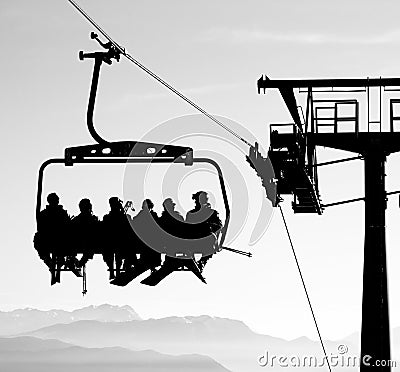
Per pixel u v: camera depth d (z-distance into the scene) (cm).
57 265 3253
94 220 3241
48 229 3234
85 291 3244
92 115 3172
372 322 5253
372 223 5297
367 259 5284
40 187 3231
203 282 3294
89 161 3172
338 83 4994
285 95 4991
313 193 4962
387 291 5297
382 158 5225
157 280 3228
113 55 3186
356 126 5144
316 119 5156
